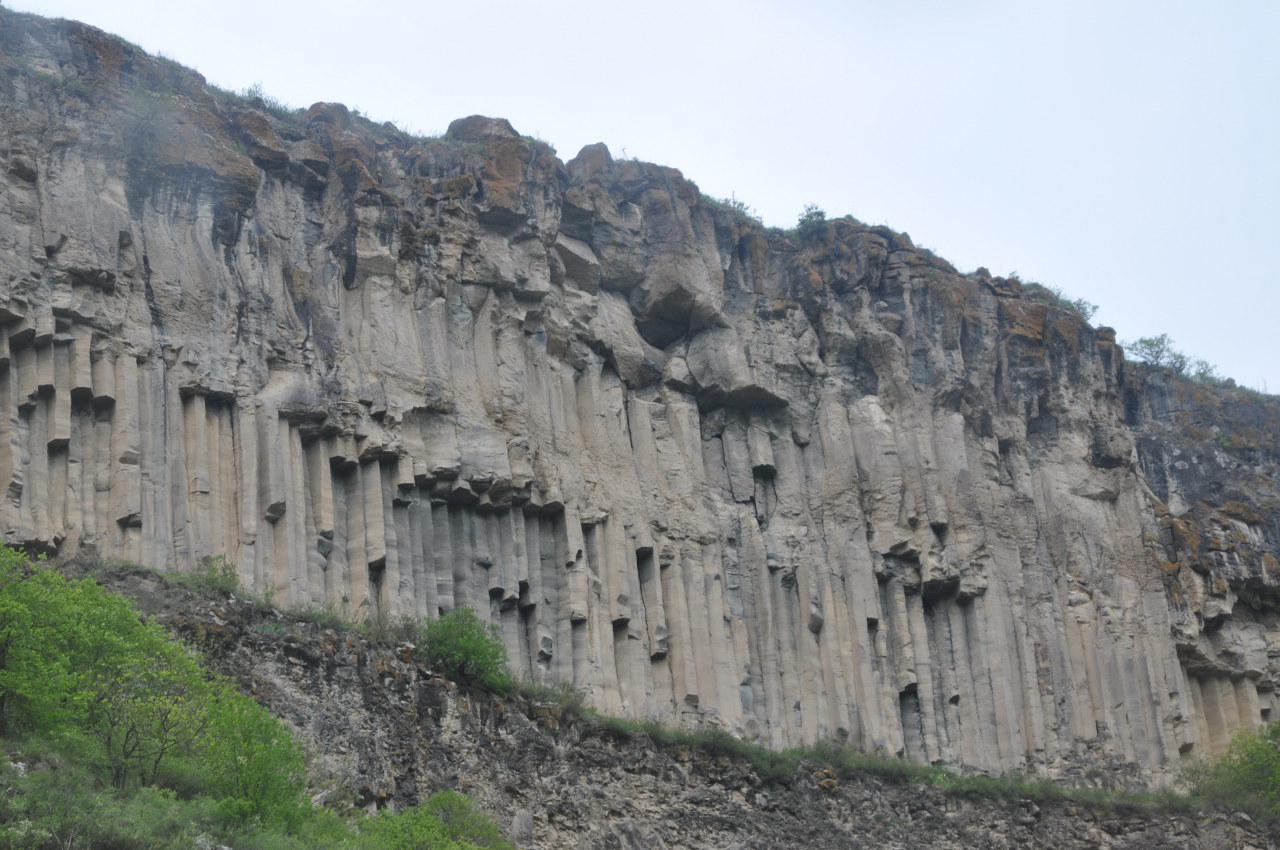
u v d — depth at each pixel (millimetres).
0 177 44688
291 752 37625
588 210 57750
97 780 34625
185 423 45812
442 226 53625
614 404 56406
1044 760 58531
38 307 43938
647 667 52656
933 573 58812
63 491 43156
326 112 55031
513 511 51469
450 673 45969
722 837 48562
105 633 36875
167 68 51625
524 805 45438
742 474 58125
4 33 48562
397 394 49844
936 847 52594
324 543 47031
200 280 47719
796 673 55719
